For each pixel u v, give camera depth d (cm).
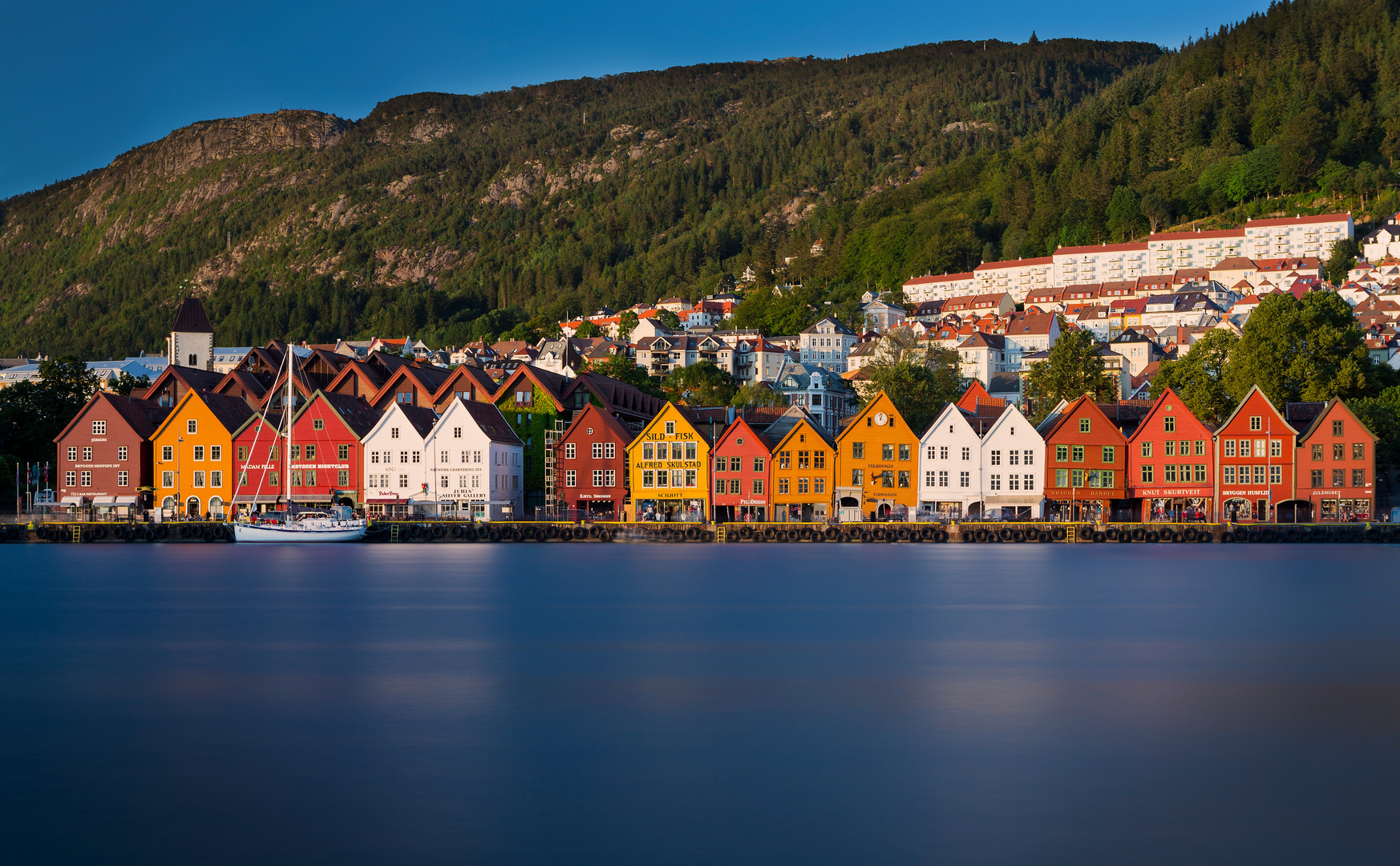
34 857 2844
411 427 14038
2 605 7644
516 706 4434
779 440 13975
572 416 15275
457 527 13538
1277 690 4712
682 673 5119
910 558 11394
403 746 3847
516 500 14838
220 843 2938
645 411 16762
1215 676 5016
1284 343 14362
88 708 4422
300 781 3444
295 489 14112
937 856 2828
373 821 3089
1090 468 13462
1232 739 3906
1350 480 12900
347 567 10506
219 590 8506
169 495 14200
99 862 2811
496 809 3184
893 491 13738
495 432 14312
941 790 3347
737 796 3294
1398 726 4091
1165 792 3331
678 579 9281
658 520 14012
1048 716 4253
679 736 3962
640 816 3119
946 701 4512
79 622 6775
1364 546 12531
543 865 2777
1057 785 3394
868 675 5044
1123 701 4509
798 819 3094
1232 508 13162
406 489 14038
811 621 6725
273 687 4803
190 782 3444
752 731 4028
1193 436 13238
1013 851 2866
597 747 3822
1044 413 17325
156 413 14950
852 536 13162
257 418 14175
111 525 13512
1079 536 12950
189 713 4331
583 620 6812
